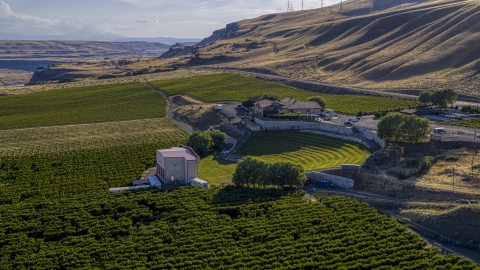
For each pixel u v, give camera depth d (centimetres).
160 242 7150
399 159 10931
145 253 6775
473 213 7600
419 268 6250
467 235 7381
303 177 9812
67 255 6756
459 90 19162
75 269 6353
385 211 8606
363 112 15825
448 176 9750
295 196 9194
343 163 11281
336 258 6475
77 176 11250
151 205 8938
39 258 6644
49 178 11112
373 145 12369
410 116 11756
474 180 9394
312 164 11831
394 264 6412
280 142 14112
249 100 18262
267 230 7450
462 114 15238
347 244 6931
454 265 6297
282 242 6969
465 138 11825
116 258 6675
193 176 10794
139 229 7694
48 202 9188
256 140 14512
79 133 17275
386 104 17200
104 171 11612
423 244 6931
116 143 15462
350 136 13500
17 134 17250
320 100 16862
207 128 17312
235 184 10062
